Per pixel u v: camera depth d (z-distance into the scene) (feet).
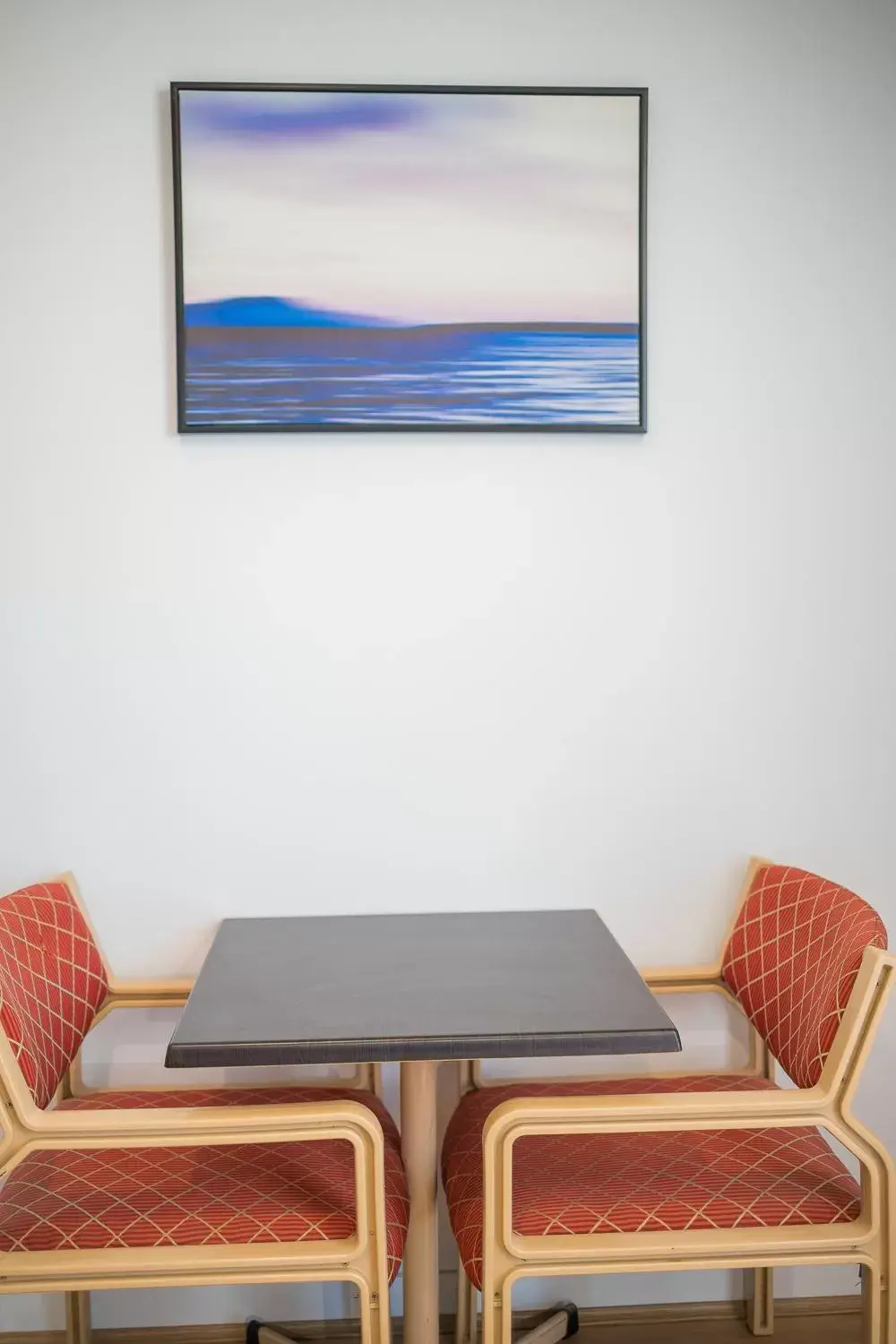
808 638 6.73
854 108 6.53
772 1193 5.16
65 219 6.34
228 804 6.60
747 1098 4.90
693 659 6.70
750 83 6.50
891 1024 6.95
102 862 6.59
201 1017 4.98
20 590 6.46
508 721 6.66
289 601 6.54
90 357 6.39
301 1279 4.79
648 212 6.52
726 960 6.40
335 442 6.49
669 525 6.64
